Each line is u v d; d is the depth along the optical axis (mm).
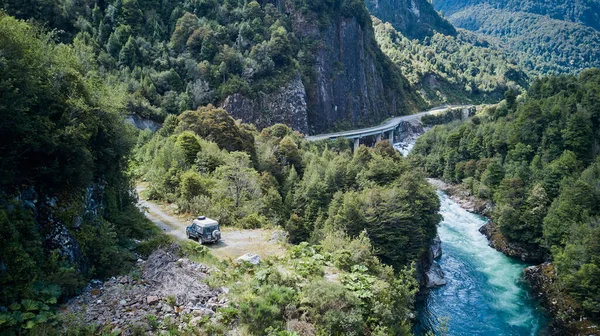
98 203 28078
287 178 68812
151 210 43219
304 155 81938
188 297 21469
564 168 67938
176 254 28938
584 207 57062
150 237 32469
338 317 21312
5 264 17188
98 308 19594
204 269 26094
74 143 22422
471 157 98000
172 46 108000
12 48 21109
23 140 19984
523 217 63500
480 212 81688
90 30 97188
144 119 85375
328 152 83812
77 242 22172
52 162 21625
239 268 27172
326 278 27219
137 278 23422
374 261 32812
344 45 154125
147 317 18969
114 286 21891
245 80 112000
